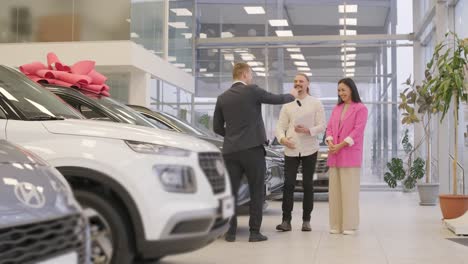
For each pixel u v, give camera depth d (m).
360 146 6.13
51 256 1.95
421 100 11.23
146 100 11.02
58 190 2.16
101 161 3.12
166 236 3.07
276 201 10.58
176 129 6.28
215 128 5.60
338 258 4.65
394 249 5.13
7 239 1.82
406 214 8.49
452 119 11.48
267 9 16.64
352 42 16.20
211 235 3.33
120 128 3.28
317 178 10.31
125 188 3.09
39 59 10.61
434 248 5.20
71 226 2.08
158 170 3.13
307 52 16.41
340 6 16.34
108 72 11.05
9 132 3.26
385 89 15.91
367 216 8.18
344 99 6.22
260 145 5.45
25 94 3.73
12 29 11.09
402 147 15.59
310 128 6.20
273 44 16.58
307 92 6.40
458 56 7.45
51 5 11.01
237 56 16.67
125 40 10.70
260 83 16.52
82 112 4.72
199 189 3.25
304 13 16.50
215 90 16.70
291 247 5.18
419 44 15.66
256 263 4.38
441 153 11.33
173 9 14.41
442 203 7.05
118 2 10.88
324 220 7.49
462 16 11.25
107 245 3.13
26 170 2.17
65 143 3.19
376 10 16.16
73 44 10.49
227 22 16.73
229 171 5.46
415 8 15.53
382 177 15.62
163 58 13.09
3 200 1.93
